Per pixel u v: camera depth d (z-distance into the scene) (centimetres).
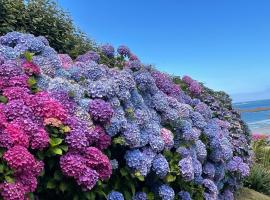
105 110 295
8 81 277
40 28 494
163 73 496
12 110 248
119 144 314
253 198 641
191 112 460
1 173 221
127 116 331
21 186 221
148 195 340
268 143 1009
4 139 226
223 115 626
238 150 593
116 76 334
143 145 333
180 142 400
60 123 257
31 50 334
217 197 497
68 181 260
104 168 271
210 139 461
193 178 379
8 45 343
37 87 291
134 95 351
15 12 472
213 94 680
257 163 857
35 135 241
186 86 570
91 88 312
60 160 254
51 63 332
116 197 296
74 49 511
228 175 539
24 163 222
